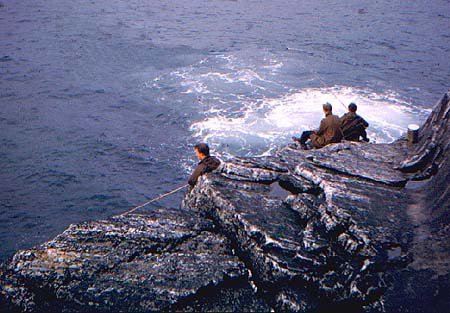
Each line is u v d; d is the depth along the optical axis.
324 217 5.38
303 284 4.59
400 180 6.45
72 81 31.70
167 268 4.80
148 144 22.62
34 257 4.84
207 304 4.44
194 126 24.50
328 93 29.09
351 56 37.97
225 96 28.69
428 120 8.25
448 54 38.78
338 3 63.59
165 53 38.50
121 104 27.73
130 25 48.94
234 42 42.34
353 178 6.51
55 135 23.41
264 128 24.08
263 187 6.35
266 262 4.80
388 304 4.28
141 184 19.05
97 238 5.19
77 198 17.89
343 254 4.88
